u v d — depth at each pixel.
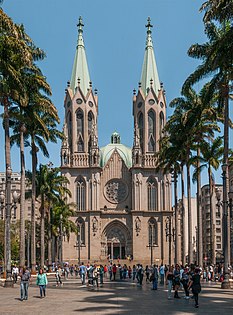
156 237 135.88
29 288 49.62
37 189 85.19
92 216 135.00
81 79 147.00
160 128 143.00
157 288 50.62
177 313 27.53
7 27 47.31
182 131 67.38
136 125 141.75
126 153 146.12
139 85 145.62
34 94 59.69
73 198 136.75
